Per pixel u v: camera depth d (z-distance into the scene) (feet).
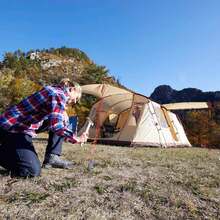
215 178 17.22
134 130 39.42
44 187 12.80
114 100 43.42
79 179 14.39
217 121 138.82
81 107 113.50
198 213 11.68
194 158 25.73
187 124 140.67
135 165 19.52
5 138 13.61
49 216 9.94
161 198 12.75
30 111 13.41
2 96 153.38
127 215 10.77
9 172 14.10
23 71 274.77
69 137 13.65
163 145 40.34
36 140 36.81
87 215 10.28
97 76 266.16
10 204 10.72
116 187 13.61
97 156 22.16
